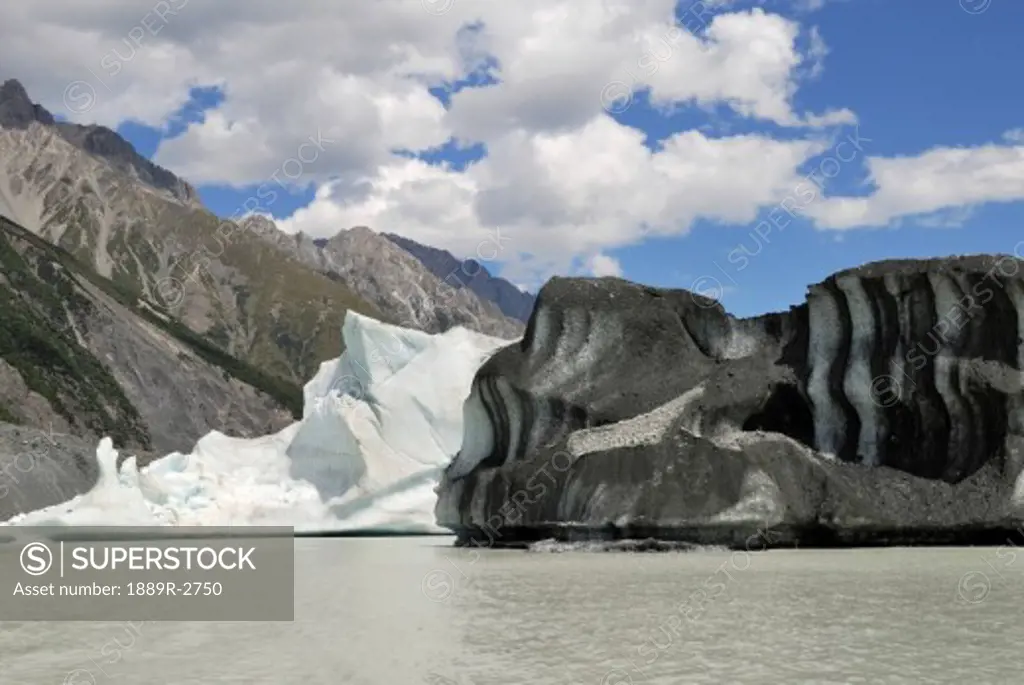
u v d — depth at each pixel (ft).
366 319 270.05
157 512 236.22
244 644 80.79
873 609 88.94
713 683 61.93
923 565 122.42
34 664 74.84
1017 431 149.48
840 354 167.94
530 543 166.20
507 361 182.60
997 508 146.00
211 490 255.29
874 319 164.45
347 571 139.23
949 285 156.97
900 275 159.63
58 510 228.22
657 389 172.35
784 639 75.56
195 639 84.69
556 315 183.21
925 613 86.53
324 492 254.68
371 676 66.39
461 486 179.01
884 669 65.05
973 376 152.15
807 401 168.45
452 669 67.67
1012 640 74.43
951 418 155.22
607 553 150.00
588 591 104.53
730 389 168.14
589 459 156.15
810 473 152.15
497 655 72.08
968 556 134.10
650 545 150.00
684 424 161.48
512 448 179.42
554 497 158.92
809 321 172.04
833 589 101.60
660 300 183.42
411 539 232.32
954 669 64.90
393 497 246.68
